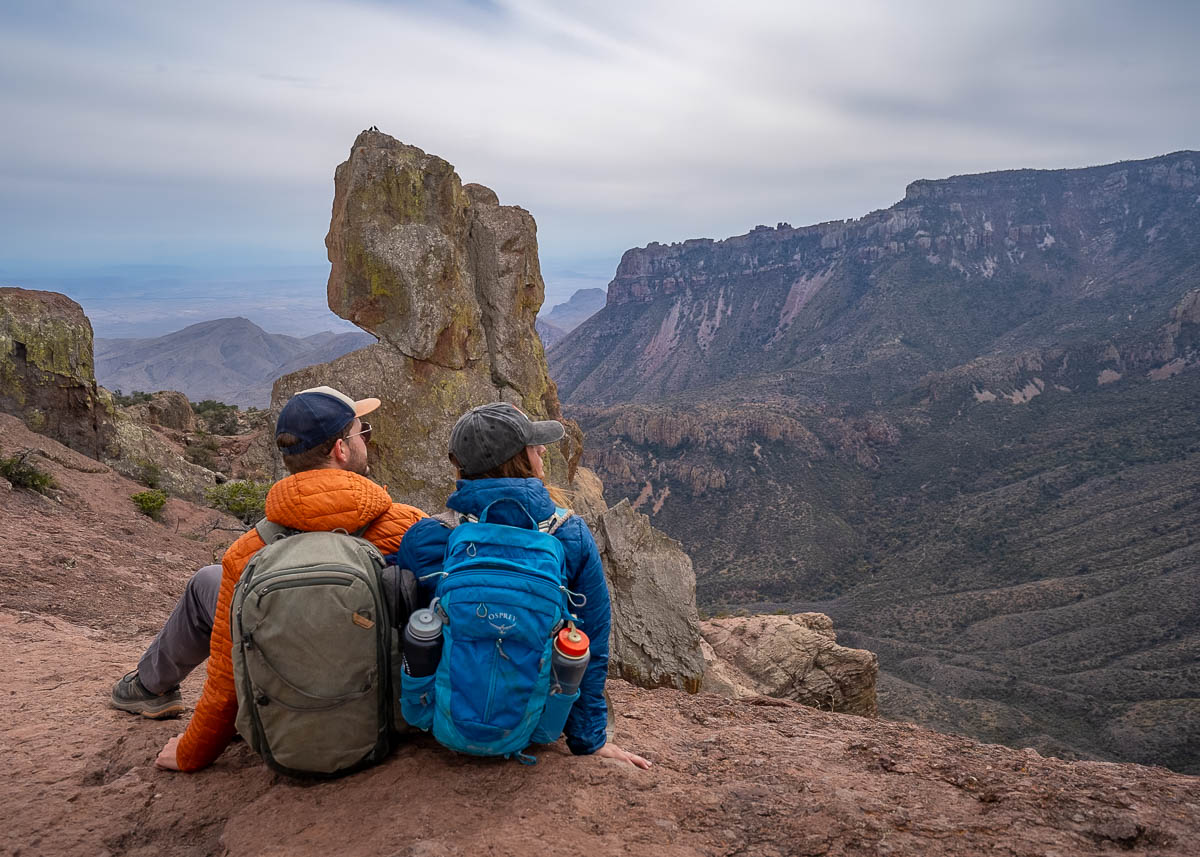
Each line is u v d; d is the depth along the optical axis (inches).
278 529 126.0
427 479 939.3
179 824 122.8
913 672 5723.4
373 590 116.0
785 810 121.8
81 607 331.0
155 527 633.0
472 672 109.7
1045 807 122.1
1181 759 3814.0
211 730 131.6
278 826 112.7
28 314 778.2
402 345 939.3
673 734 177.9
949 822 117.3
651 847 107.3
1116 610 6141.7
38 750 151.2
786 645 617.9
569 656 113.8
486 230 1052.5
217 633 126.4
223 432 1780.3
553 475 1083.3
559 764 130.3
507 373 1054.4
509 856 102.0
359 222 924.0
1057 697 4889.3
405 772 124.9
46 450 703.7
